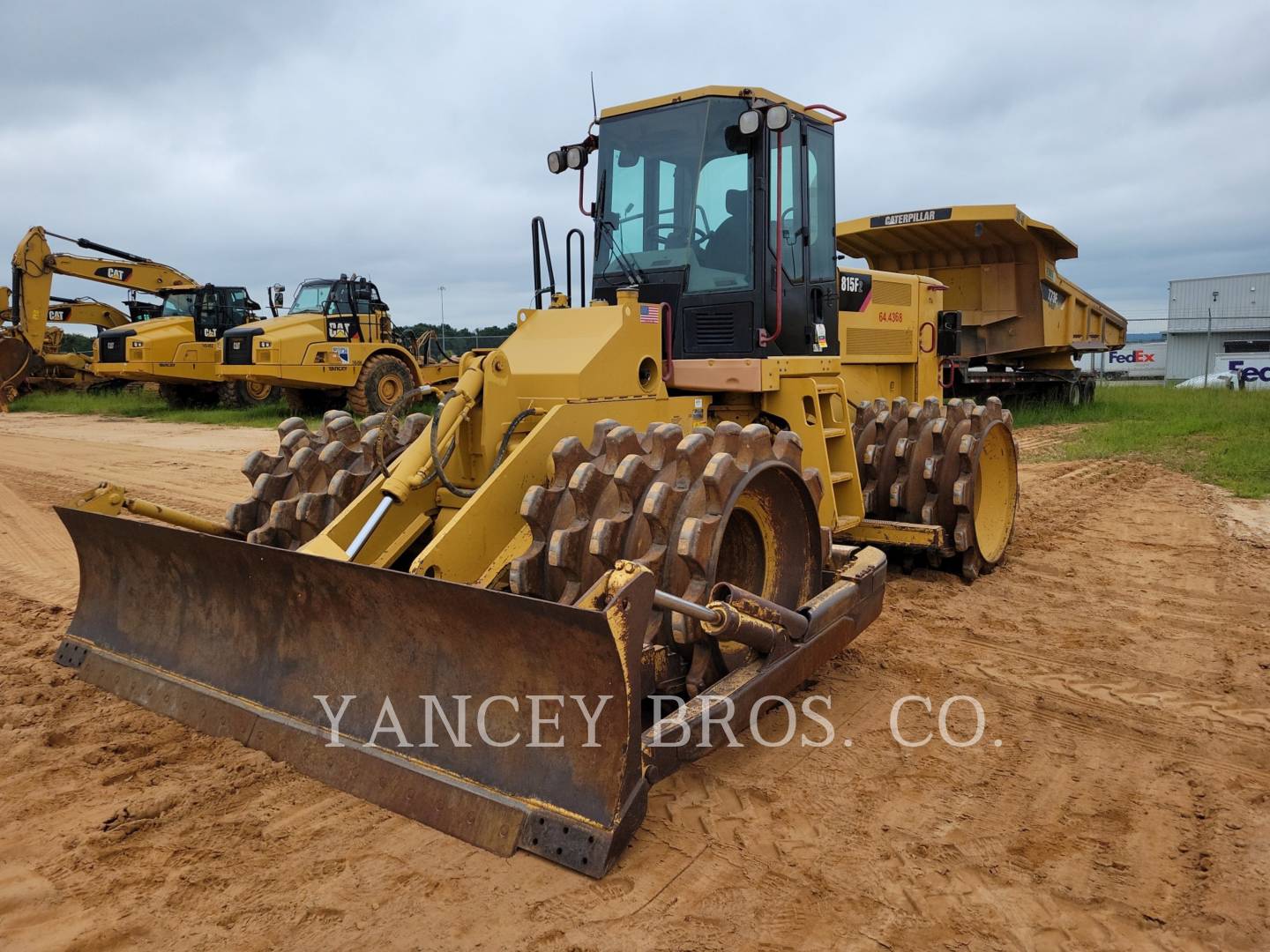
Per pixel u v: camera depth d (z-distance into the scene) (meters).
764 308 5.78
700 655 4.11
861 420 7.14
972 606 6.28
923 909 3.04
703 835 3.47
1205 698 4.73
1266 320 38.81
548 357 4.87
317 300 21.12
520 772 3.43
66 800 3.70
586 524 4.10
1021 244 15.82
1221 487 10.73
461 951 2.84
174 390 24.34
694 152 5.90
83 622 5.11
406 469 4.43
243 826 3.51
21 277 25.34
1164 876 3.22
